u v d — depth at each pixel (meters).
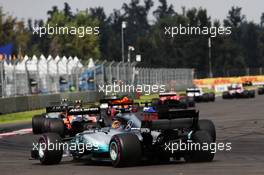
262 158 49.03
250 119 104.25
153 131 46.09
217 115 119.56
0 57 161.38
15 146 71.00
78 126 67.25
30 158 56.69
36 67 156.75
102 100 76.94
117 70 188.88
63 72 169.12
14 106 138.38
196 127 45.69
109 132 48.22
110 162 48.53
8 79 142.75
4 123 118.19
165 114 44.03
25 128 101.06
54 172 43.25
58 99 159.38
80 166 46.69
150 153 45.59
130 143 43.09
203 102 189.25
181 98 130.62
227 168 41.34
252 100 188.50
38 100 150.25
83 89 177.25
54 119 66.19
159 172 39.97
